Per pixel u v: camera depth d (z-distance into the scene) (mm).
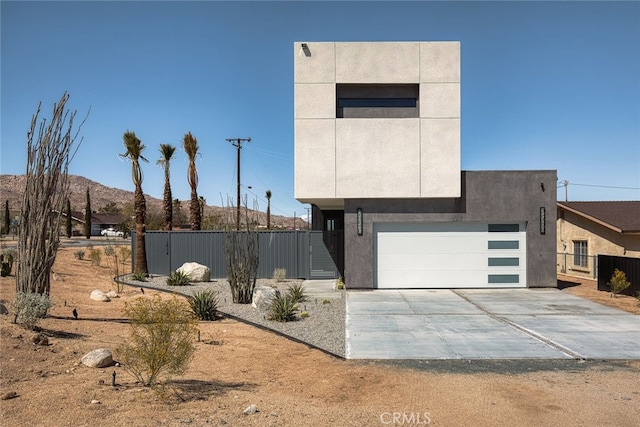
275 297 13398
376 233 17609
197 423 5215
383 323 11656
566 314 12719
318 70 17016
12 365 6609
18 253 9703
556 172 17391
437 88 17000
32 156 10000
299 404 6133
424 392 6828
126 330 9734
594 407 6230
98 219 92250
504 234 17562
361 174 16969
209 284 18797
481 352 9070
